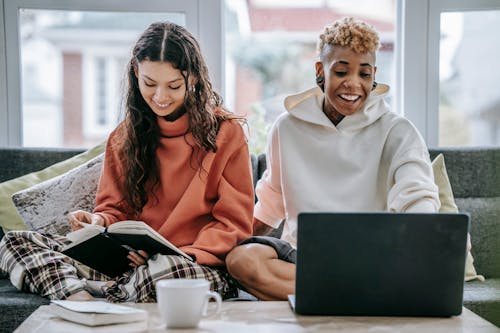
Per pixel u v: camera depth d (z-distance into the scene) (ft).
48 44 13.01
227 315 4.51
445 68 8.87
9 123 8.78
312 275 4.46
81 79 14.16
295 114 6.80
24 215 7.07
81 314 4.34
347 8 13.74
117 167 6.88
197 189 6.53
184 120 6.70
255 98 18.80
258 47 18.71
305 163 6.77
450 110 8.91
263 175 7.35
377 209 6.61
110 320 4.31
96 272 6.31
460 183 7.77
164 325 4.28
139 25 8.95
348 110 6.53
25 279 6.11
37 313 4.61
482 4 8.66
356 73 6.40
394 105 9.11
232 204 6.51
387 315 4.50
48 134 12.73
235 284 6.08
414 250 4.44
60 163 7.69
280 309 4.68
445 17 8.82
